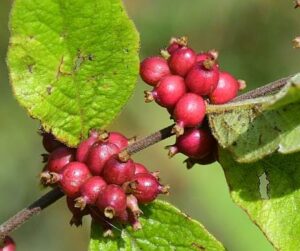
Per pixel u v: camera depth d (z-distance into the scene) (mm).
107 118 226
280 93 200
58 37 220
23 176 453
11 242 230
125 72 224
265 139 211
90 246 225
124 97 225
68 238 472
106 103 225
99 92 225
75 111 225
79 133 225
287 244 222
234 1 470
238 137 213
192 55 223
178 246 225
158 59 226
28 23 218
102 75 224
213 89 221
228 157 222
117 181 214
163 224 225
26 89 221
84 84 224
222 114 217
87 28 219
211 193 462
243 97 222
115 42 221
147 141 222
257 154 211
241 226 450
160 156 484
